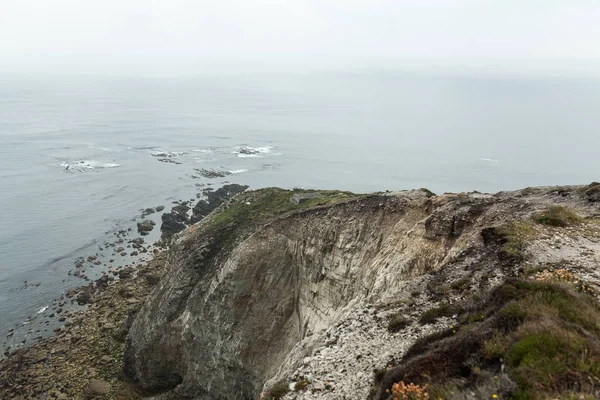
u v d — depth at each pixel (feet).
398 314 56.75
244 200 214.90
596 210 82.53
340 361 50.49
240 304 149.48
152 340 165.37
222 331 149.69
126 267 250.57
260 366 142.20
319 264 139.23
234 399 145.69
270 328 145.38
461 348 36.32
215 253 177.58
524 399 26.89
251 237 157.38
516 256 61.41
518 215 81.76
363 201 140.46
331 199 183.62
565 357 29.30
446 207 100.32
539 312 36.68
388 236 122.83
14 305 211.61
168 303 169.48
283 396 47.88
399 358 45.39
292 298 148.15
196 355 156.35
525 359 30.22
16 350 175.94
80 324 194.29
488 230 75.31
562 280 50.78
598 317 37.50
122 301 212.84
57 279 237.86
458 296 56.34
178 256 186.80
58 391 153.07
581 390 26.13
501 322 37.50
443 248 90.79
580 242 64.49
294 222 156.25
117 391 157.79
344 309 112.88
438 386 32.53
